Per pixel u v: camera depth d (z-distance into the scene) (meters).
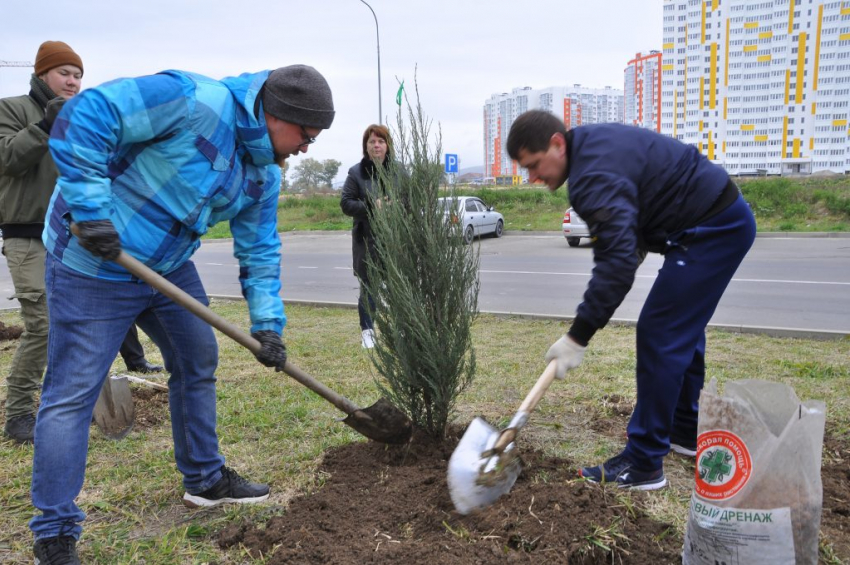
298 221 30.42
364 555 2.36
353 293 10.09
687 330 2.81
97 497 3.00
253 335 2.71
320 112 2.42
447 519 2.57
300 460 3.36
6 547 2.63
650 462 2.89
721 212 2.70
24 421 3.79
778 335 5.89
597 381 4.58
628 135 2.63
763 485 2.03
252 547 2.54
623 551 2.35
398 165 3.16
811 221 20.66
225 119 2.36
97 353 2.38
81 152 2.09
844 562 2.30
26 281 3.68
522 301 8.84
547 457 3.24
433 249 3.08
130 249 2.35
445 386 3.23
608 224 2.48
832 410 3.77
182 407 2.81
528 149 2.64
